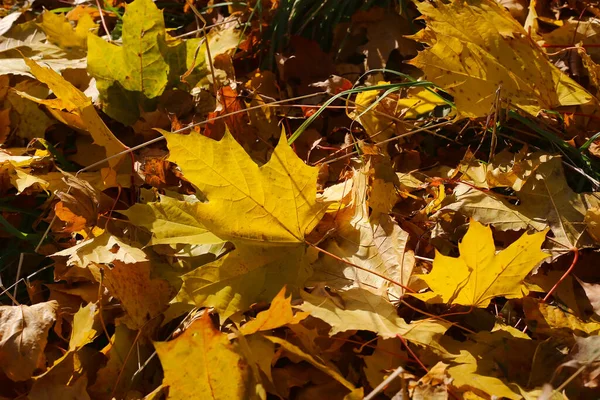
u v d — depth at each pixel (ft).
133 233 3.00
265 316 2.59
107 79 3.30
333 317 2.64
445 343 2.70
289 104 3.41
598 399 2.56
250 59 3.61
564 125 3.17
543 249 2.87
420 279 2.80
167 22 3.84
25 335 2.73
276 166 2.74
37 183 3.12
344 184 3.02
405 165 3.21
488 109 3.09
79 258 2.81
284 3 3.56
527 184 2.95
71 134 3.34
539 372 2.62
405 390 2.52
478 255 2.64
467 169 3.06
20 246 3.09
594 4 3.35
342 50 3.56
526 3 3.46
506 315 2.79
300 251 2.81
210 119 3.13
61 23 3.63
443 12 3.13
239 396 2.56
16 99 3.30
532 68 3.08
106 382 2.72
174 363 2.49
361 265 2.83
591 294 2.76
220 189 2.73
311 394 2.64
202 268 2.74
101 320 2.77
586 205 2.91
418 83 3.15
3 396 2.71
